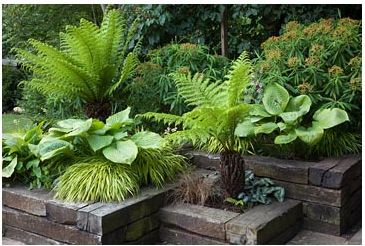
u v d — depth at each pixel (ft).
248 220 9.63
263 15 17.30
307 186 10.83
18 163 11.22
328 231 10.67
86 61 14.01
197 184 10.90
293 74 12.20
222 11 16.83
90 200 10.14
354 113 12.30
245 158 11.82
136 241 10.06
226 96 10.94
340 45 12.16
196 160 12.47
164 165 11.33
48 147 11.01
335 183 10.43
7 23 22.63
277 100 11.65
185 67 13.57
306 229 10.94
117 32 14.33
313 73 11.89
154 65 14.44
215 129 10.32
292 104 11.60
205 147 12.78
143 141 11.15
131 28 14.62
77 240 9.73
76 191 10.25
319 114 11.40
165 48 15.19
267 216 9.86
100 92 14.66
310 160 11.62
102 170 10.47
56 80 14.19
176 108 13.83
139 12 16.21
